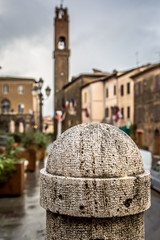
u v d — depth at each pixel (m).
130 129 29.92
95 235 1.85
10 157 8.31
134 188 1.86
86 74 42.88
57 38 65.38
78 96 44.25
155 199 8.88
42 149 17.14
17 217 5.85
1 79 49.38
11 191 7.75
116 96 35.22
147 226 6.18
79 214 1.82
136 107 30.50
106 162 1.90
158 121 26.11
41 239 4.52
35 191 8.44
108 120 37.41
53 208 1.92
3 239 4.56
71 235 1.89
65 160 1.98
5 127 48.22
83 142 1.98
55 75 64.06
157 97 26.27
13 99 49.75
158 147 26.39
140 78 29.56
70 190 1.85
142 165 2.08
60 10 66.44
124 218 1.88
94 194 1.81
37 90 15.47
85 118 41.25
